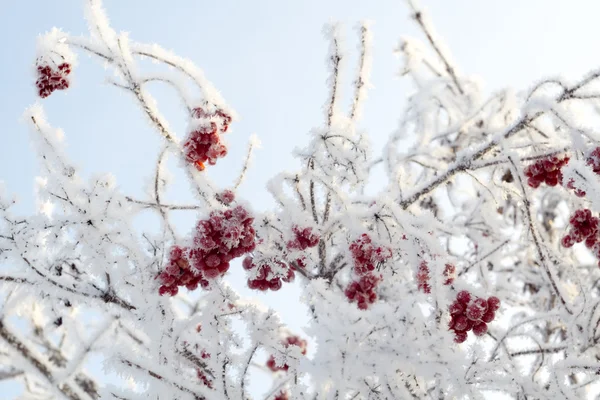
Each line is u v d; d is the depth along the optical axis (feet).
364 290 9.42
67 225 8.93
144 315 8.95
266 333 8.83
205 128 8.68
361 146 9.48
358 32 10.57
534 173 10.78
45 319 13.57
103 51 9.25
